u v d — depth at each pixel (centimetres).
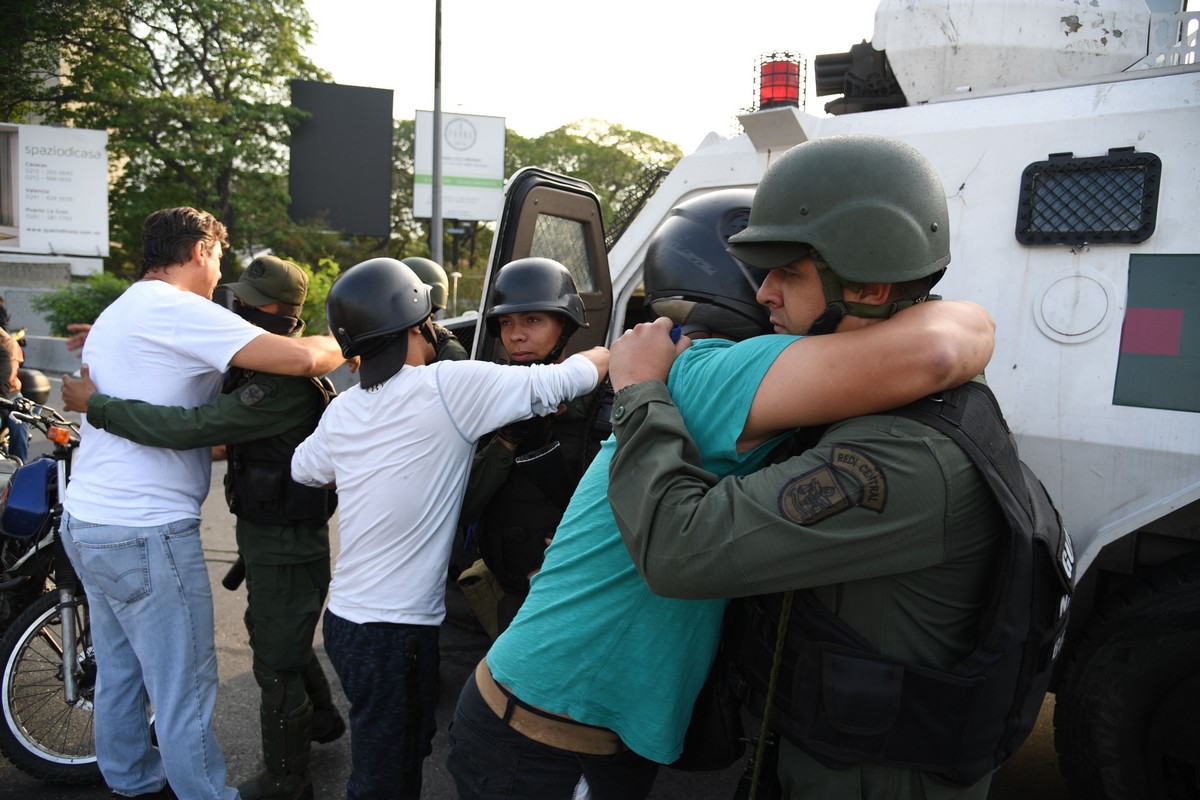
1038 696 123
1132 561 215
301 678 251
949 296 225
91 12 2316
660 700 133
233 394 230
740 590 114
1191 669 191
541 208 277
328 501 246
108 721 244
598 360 213
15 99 2302
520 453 226
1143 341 202
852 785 119
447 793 277
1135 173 205
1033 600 115
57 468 285
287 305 264
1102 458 204
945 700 113
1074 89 223
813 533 109
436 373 200
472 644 371
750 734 247
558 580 139
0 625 302
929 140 234
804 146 123
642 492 119
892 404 112
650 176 444
